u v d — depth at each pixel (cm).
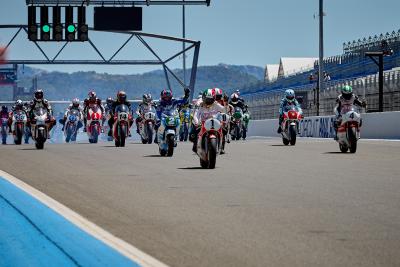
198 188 2394
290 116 5378
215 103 3231
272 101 12081
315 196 2166
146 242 1440
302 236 1494
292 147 5122
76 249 1375
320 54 9088
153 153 4406
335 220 1705
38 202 2034
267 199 2097
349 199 2089
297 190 2327
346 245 1395
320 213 1817
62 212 1836
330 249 1355
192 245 1404
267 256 1294
